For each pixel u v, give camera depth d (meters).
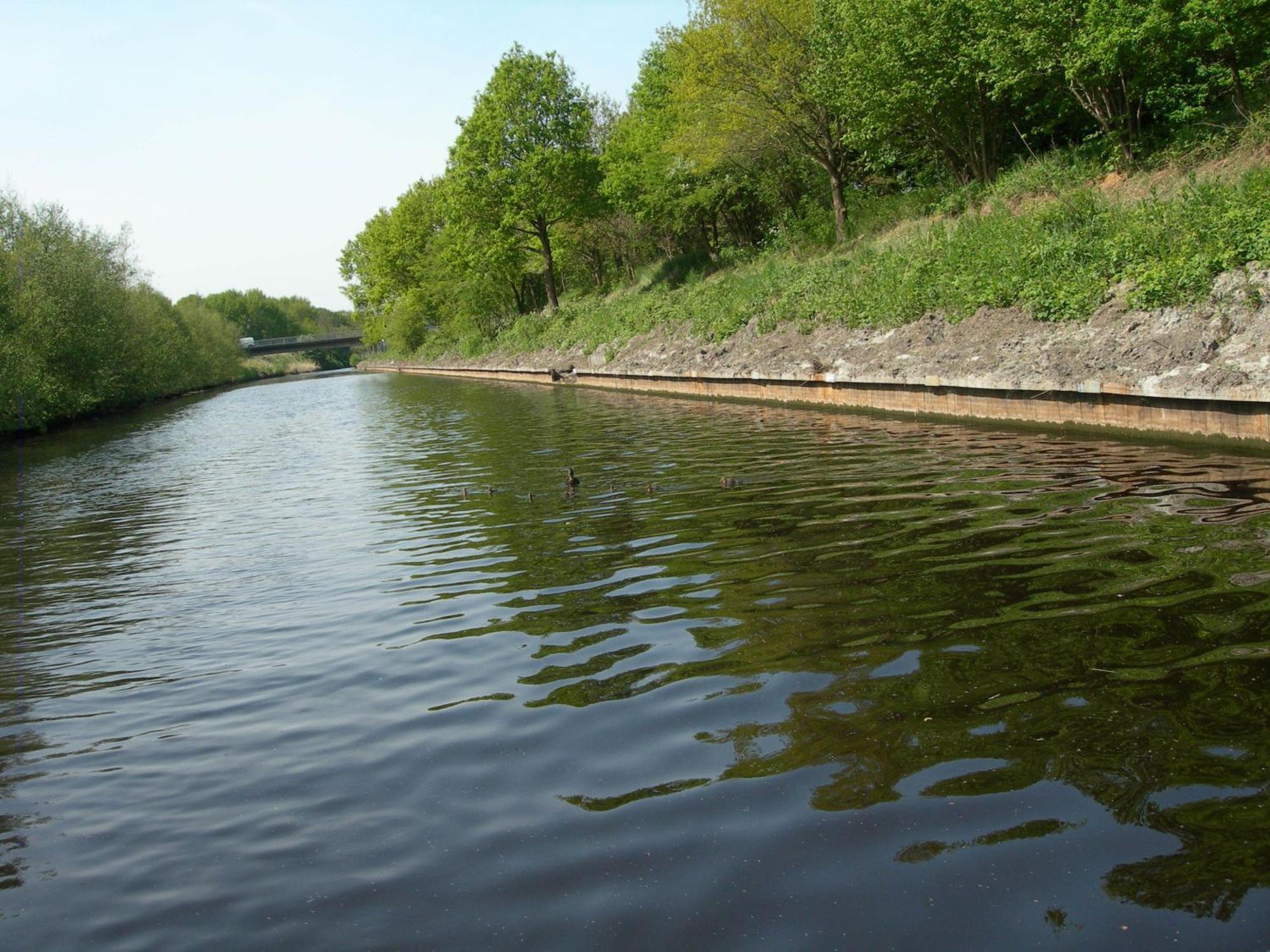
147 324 56.03
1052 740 3.83
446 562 8.44
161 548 10.99
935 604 5.66
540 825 3.61
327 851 3.58
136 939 3.13
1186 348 11.23
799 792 3.65
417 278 75.88
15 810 4.22
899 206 27.44
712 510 9.36
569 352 41.94
